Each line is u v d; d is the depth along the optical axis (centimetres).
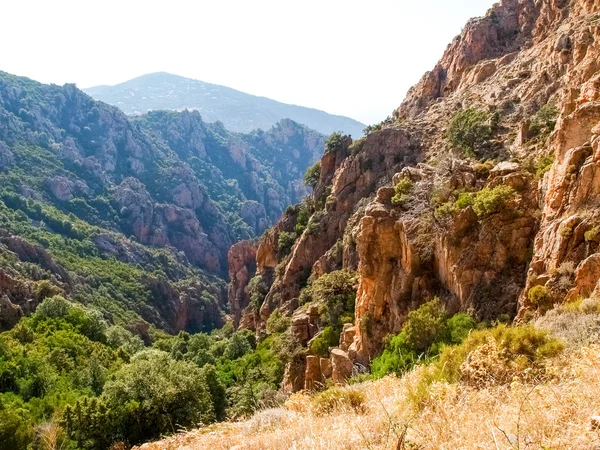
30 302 7975
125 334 8631
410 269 3266
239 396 4097
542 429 591
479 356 967
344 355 3353
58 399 4219
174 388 3156
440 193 3391
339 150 8888
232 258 12812
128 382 3219
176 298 15938
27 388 4456
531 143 4600
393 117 9906
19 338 5941
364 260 3547
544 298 2194
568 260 2220
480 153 5212
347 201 7462
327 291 4862
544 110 4881
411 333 2677
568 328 1309
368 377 2692
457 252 2988
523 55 7562
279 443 939
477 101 7138
